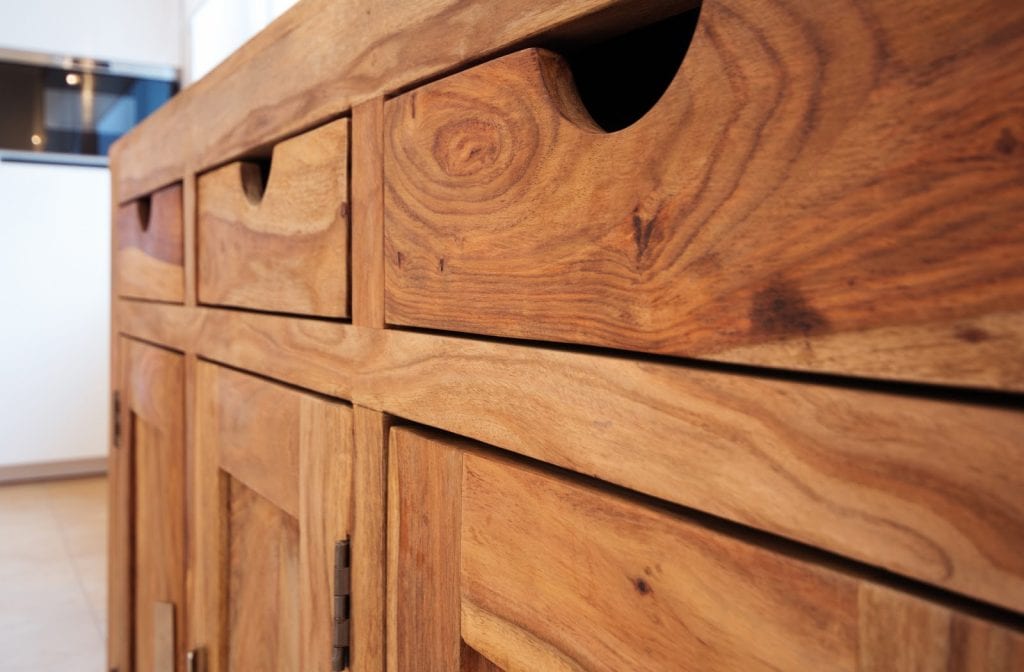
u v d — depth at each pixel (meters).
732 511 0.23
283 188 0.51
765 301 0.23
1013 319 0.18
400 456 0.40
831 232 0.21
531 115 0.31
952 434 0.19
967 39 0.18
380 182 0.41
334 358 0.46
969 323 0.18
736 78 0.23
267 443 0.54
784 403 0.22
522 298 0.31
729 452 0.24
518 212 0.32
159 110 0.76
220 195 0.62
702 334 0.24
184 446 0.70
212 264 0.64
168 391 0.74
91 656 1.35
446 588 0.37
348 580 0.45
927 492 0.19
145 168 0.81
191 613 0.69
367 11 0.42
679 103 0.25
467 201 0.34
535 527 0.31
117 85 2.40
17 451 2.36
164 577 0.76
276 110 0.52
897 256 0.20
